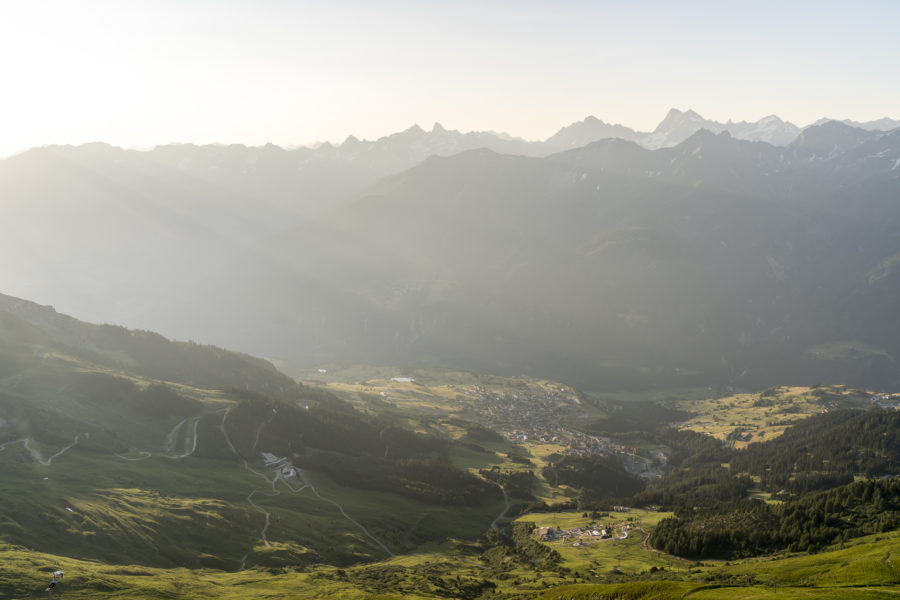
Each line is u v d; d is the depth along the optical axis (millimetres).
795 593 159125
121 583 182125
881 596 151250
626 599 182625
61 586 169625
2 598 157125
